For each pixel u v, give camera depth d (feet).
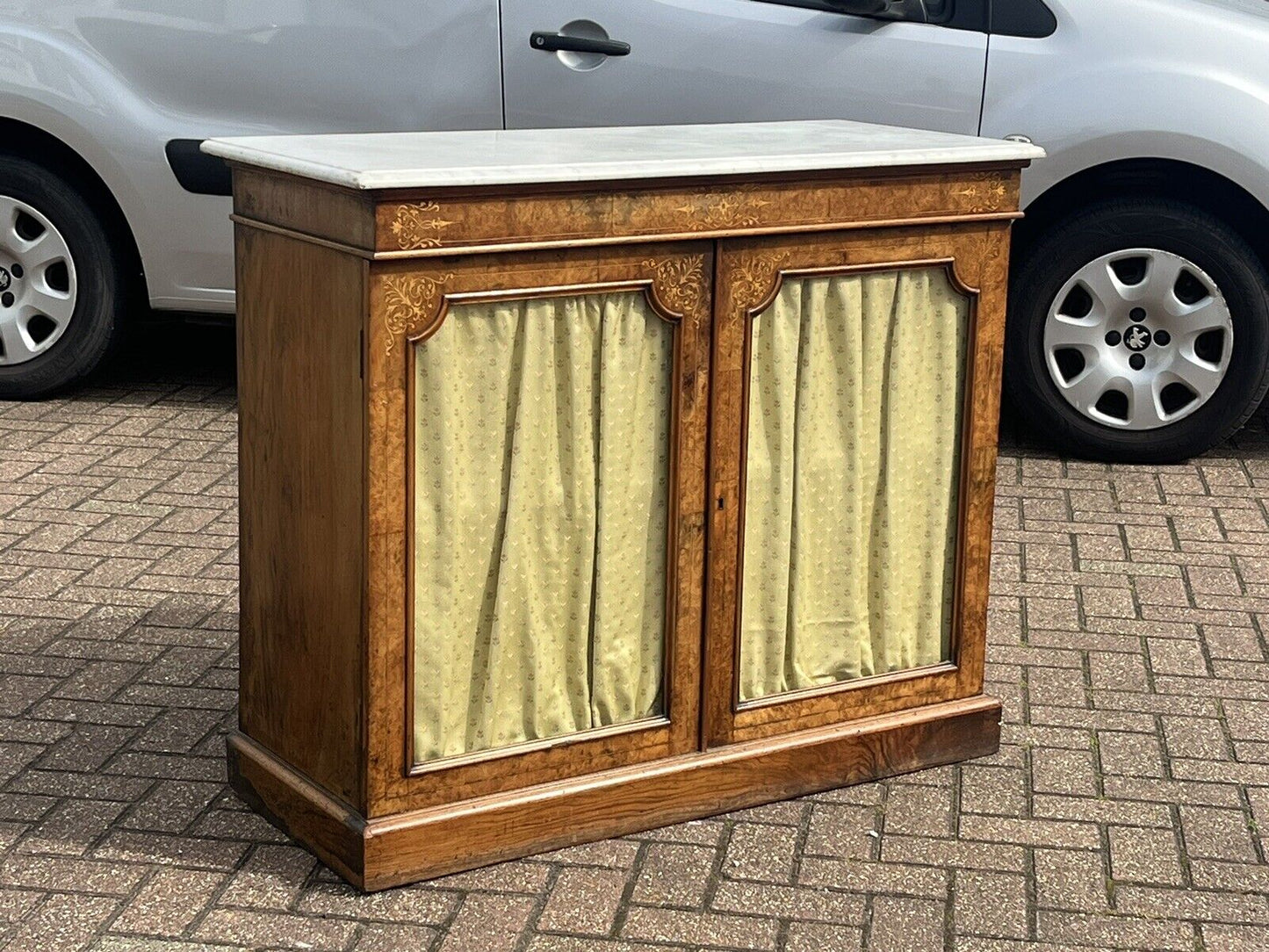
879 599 12.66
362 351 10.28
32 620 15.42
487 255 10.47
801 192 11.51
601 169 10.64
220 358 24.39
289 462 11.19
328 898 10.98
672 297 11.23
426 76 20.36
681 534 11.67
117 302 21.94
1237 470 20.42
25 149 21.62
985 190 12.22
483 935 10.62
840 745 12.54
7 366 22.04
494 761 11.35
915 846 11.83
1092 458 20.62
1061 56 19.71
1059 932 10.83
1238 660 15.07
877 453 12.39
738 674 12.14
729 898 11.12
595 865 11.48
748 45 19.90
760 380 11.80
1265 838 12.02
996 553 17.56
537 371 10.94
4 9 21.03
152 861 11.39
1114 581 16.88
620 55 20.06
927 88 19.86
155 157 20.93
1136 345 20.18
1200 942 10.75
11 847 11.50
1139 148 19.61
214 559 17.04
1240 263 19.65
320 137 12.11
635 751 11.89
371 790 10.95
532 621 11.34
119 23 20.80
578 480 11.25
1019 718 13.85
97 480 19.30
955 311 12.40
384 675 10.80
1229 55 19.62
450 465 10.74
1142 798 12.55
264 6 20.49
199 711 13.65
